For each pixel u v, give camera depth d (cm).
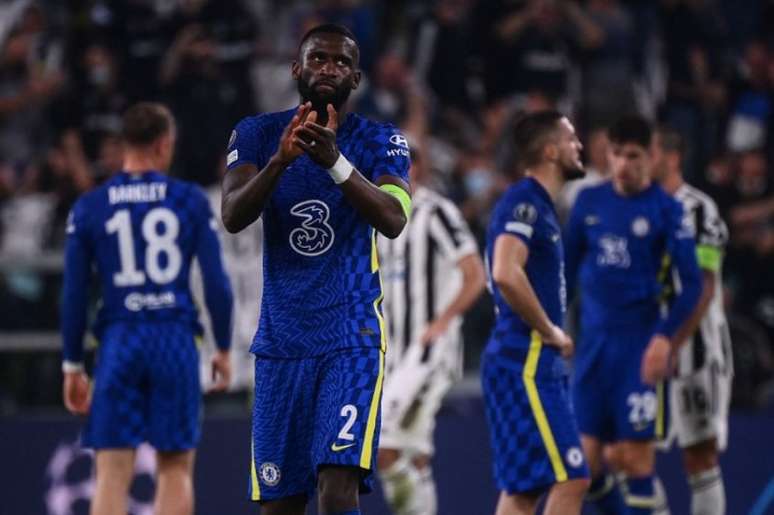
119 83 3850
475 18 4022
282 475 1503
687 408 2434
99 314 2173
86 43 3916
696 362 2433
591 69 3966
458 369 2588
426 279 2538
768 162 3666
